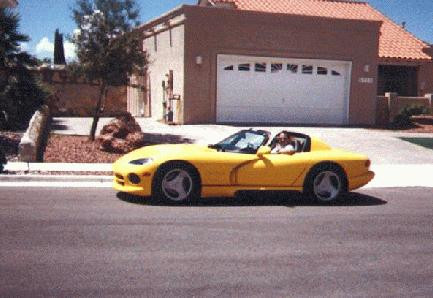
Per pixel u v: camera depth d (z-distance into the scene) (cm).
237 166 896
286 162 926
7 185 1026
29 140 1247
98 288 495
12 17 1392
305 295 500
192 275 542
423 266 607
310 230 758
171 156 876
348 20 2242
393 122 2330
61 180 1092
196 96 2044
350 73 2273
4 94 1420
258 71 2144
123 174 873
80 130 1823
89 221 750
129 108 2842
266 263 593
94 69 1533
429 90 2881
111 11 1527
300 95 2220
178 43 2086
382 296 506
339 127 2153
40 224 724
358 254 646
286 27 2156
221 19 2052
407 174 1332
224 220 794
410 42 2944
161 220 774
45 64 2500
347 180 968
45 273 530
